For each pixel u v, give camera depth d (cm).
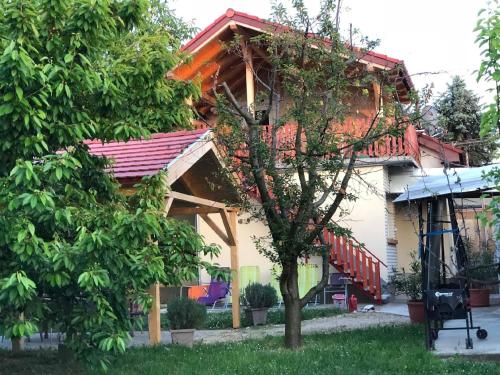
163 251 637
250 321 1282
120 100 590
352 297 1442
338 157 877
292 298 915
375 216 1636
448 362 750
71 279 529
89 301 559
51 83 509
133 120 621
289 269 915
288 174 898
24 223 481
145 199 643
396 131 851
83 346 559
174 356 850
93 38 548
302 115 863
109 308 554
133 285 564
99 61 580
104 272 503
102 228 535
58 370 788
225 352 870
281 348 899
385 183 1645
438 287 909
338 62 883
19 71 470
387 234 1638
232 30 1599
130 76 620
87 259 504
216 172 1022
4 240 487
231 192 972
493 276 1359
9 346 1061
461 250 915
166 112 670
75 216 538
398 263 1788
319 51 890
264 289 1281
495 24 576
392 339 925
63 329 573
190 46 1602
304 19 905
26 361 868
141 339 1080
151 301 619
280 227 891
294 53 909
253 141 883
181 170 964
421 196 884
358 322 1211
